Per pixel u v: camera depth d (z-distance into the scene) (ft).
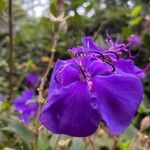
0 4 1.03
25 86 1.62
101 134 1.02
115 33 1.83
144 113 1.33
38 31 2.11
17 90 1.57
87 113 0.50
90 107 0.50
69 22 0.84
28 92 1.09
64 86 0.52
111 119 0.49
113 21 1.79
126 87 0.51
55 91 0.52
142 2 1.99
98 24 1.55
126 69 0.56
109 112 0.50
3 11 1.07
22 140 0.91
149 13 2.01
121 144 0.99
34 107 0.98
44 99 0.69
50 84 0.54
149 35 2.02
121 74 0.52
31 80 1.65
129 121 0.50
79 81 0.52
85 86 0.51
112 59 0.55
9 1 1.05
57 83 0.52
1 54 2.03
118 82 0.51
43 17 0.98
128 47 0.72
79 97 0.50
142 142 0.87
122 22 1.77
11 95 1.14
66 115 0.50
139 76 0.57
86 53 0.55
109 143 1.01
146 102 1.73
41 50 2.23
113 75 0.51
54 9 0.92
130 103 0.50
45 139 0.86
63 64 0.54
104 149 1.01
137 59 2.10
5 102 1.06
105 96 0.50
